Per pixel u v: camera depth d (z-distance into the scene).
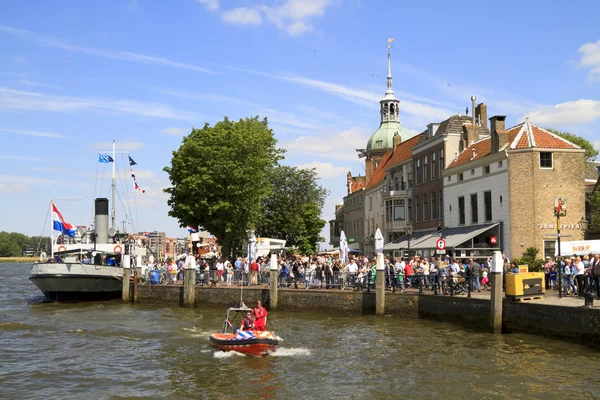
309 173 78.62
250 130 55.59
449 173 47.84
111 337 28.05
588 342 22.31
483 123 51.59
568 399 17.12
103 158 52.44
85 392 18.94
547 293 29.81
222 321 33.12
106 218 48.31
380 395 17.95
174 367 21.92
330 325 30.72
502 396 17.52
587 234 39.47
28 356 24.05
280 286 39.03
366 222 74.19
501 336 25.92
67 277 42.47
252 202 54.41
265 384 19.42
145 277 46.12
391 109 98.38
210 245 68.38
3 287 67.50
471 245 42.06
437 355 22.72
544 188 39.38
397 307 32.66
